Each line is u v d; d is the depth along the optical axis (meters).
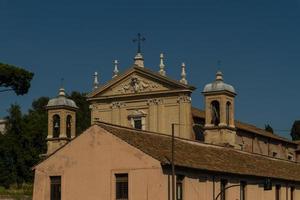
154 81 74.12
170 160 50.38
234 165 61.03
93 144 52.19
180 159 52.31
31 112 132.62
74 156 52.81
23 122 109.56
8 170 102.62
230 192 58.00
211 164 56.62
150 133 57.12
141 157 50.12
